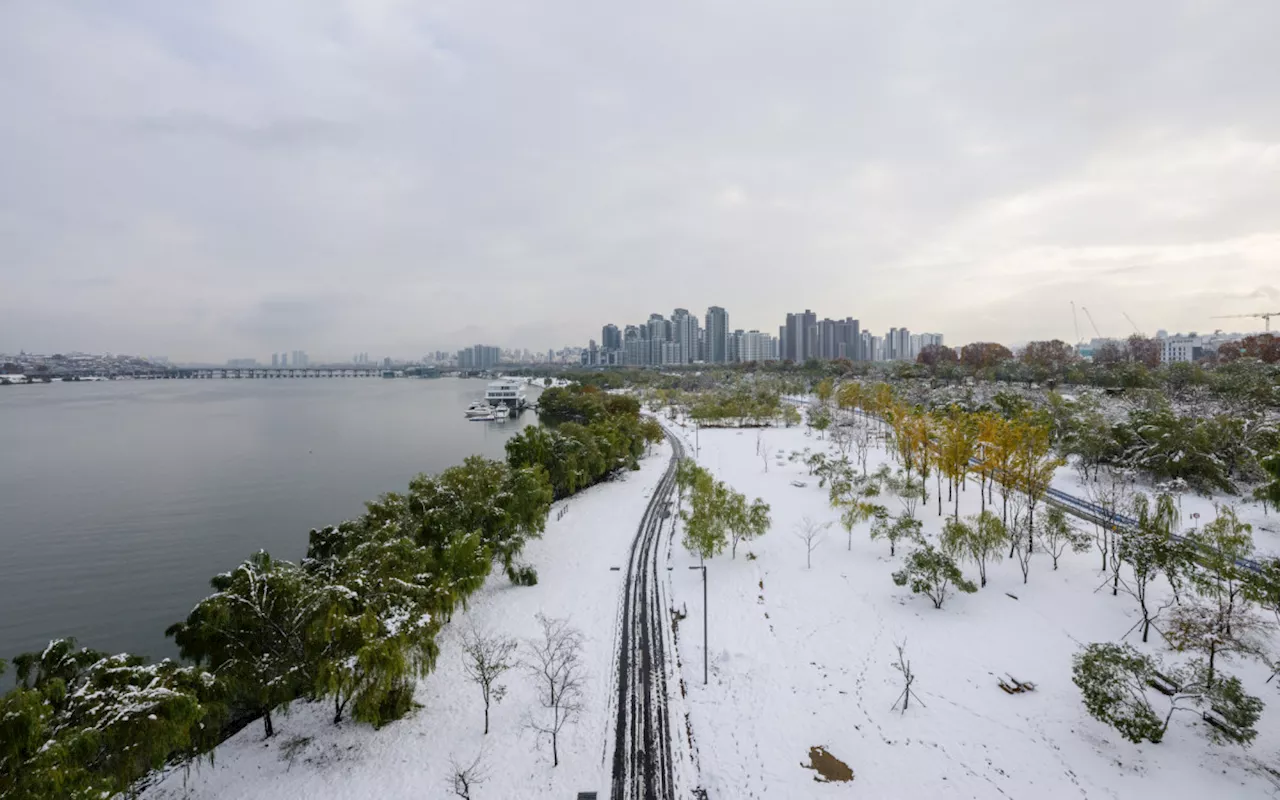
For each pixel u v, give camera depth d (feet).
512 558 210.59
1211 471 225.76
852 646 147.74
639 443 399.85
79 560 246.88
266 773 111.75
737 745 115.65
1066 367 599.57
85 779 87.51
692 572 198.59
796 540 220.23
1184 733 108.68
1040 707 119.85
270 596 125.39
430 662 129.70
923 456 262.67
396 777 110.01
